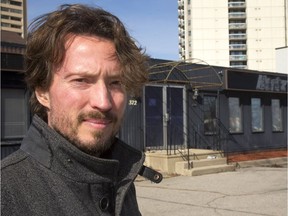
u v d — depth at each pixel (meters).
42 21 1.43
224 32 119.12
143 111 13.69
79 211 1.29
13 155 1.29
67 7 1.46
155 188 9.99
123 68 1.49
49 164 1.29
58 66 1.37
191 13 120.38
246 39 119.12
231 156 16.41
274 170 13.80
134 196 1.79
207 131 15.74
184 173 12.29
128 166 1.61
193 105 15.26
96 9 1.49
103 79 1.40
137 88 1.64
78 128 1.36
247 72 16.78
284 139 19.08
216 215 7.17
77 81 1.37
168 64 13.51
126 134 13.15
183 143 14.84
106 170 1.38
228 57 118.88
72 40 1.38
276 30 118.88
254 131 17.70
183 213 7.33
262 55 118.88
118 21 1.52
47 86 1.41
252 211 7.45
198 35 119.44
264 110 18.23
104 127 1.40
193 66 15.16
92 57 1.39
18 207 1.17
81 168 1.33
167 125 14.34
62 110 1.37
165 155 12.53
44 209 1.22
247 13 118.69
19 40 13.10
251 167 14.91
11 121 10.64
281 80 18.55
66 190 1.29
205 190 9.70
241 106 17.16
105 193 1.40
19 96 10.80
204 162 12.98
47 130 1.31
